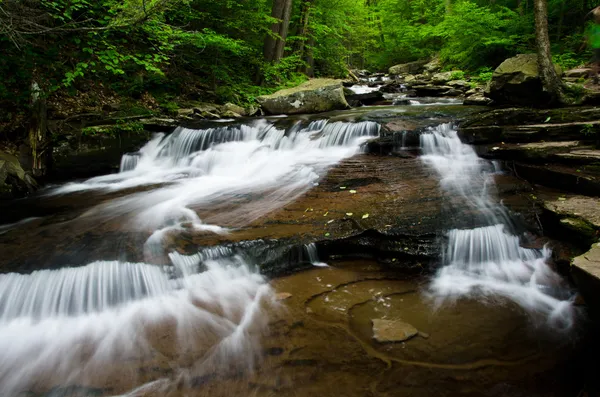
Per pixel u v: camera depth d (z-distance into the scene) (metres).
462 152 6.98
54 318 3.94
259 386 2.94
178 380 3.03
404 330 3.59
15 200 6.95
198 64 13.26
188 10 11.27
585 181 5.08
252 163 8.30
